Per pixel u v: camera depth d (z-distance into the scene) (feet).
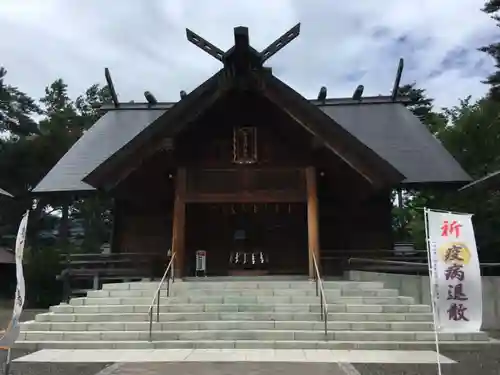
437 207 87.86
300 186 51.29
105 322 36.52
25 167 118.11
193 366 27.12
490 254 75.31
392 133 70.03
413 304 38.96
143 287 43.80
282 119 52.24
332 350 32.14
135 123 78.18
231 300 39.86
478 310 21.43
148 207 63.26
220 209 62.03
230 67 47.39
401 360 28.68
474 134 82.07
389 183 47.47
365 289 41.63
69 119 140.46
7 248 111.65
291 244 61.41
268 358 29.37
